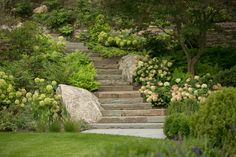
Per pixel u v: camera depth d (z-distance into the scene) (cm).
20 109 1304
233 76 1433
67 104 1334
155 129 1270
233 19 1588
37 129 1209
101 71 1647
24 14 2167
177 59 1636
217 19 1532
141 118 1366
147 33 1672
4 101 1348
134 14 1494
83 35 1855
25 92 1383
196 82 1443
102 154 638
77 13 1983
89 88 1508
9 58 1582
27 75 1445
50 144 1006
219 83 1434
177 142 666
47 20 2019
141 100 1472
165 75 1537
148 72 1560
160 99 1435
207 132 764
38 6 2216
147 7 1446
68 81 1491
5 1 2100
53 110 1316
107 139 1052
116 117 1366
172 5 1438
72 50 1752
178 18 1486
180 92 1384
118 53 1725
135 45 1739
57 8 2119
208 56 1686
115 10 1499
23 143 1023
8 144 1017
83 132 1199
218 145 752
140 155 625
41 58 1558
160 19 1554
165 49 1703
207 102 793
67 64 1565
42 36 1700
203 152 642
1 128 1214
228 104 774
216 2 1422
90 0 1952
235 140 736
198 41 1548
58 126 1216
